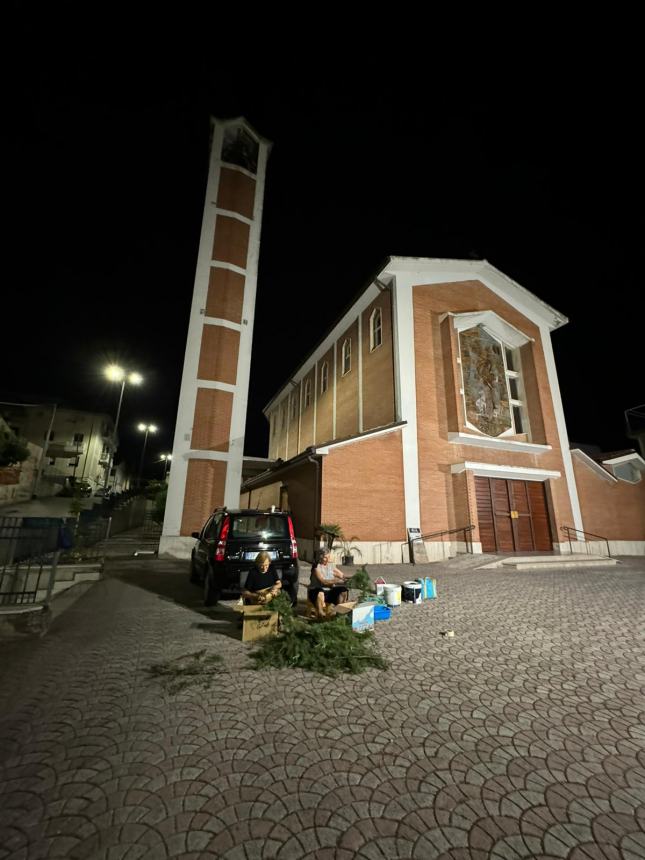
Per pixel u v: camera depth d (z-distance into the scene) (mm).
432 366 16734
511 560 13422
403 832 2041
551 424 18906
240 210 19406
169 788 2357
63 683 3869
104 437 47969
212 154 19688
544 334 20688
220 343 17375
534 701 3578
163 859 1846
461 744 2873
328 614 6016
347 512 13586
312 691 3742
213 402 16625
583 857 1905
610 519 19109
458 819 2143
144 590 8711
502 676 4137
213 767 2566
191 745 2824
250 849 1918
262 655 4531
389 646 5055
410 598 7473
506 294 20172
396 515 14180
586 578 10711
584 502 18703
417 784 2420
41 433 43719
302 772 2521
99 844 1934
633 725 3178
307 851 1905
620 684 3967
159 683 3887
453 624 6059
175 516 15070
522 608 7090
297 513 16094
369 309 19609
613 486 19812
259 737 2939
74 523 11367
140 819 2109
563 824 2119
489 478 16406
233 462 16375
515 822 2129
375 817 2145
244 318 18188
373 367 18406
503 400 18078
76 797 2268
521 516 16594
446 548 14562
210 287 17891
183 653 4727
